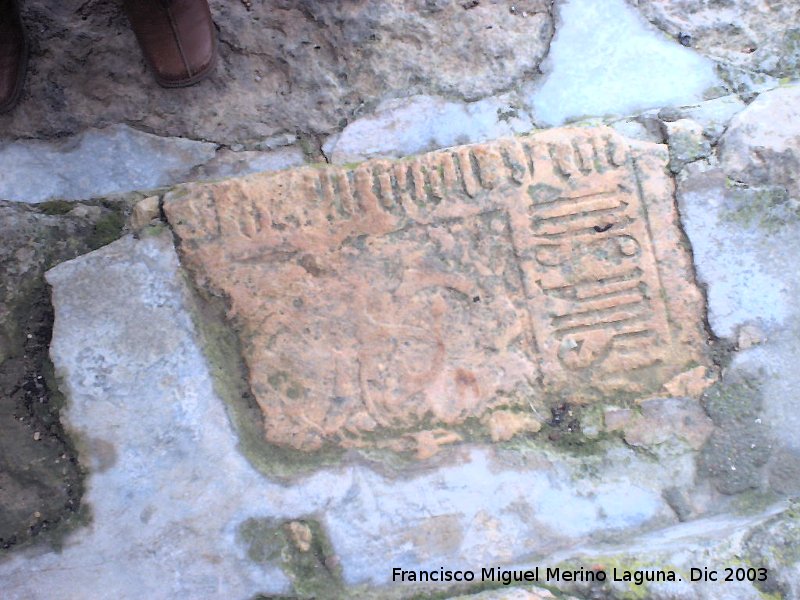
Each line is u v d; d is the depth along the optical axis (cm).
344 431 75
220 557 72
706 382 76
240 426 75
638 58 86
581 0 87
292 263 76
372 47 87
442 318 76
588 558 71
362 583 72
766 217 78
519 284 76
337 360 75
